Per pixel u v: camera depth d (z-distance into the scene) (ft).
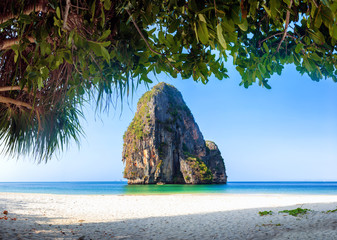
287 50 6.87
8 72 8.39
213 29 4.28
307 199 47.55
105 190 130.72
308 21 4.55
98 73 6.70
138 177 221.87
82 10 5.56
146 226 20.22
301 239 14.82
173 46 5.70
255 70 6.57
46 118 10.84
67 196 51.39
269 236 16.20
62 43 5.36
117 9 5.68
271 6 3.61
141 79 6.70
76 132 12.51
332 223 18.76
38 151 11.26
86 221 21.94
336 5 3.37
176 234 17.39
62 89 8.28
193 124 263.49
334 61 6.29
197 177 218.18
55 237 15.01
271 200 45.32
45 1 5.09
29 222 19.85
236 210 30.50
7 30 6.77
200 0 4.19
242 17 3.79
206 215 26.45
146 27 5.86
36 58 4.93
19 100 9.93
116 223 21.34
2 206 30.86
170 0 4.70
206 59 6.38
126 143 245.45
